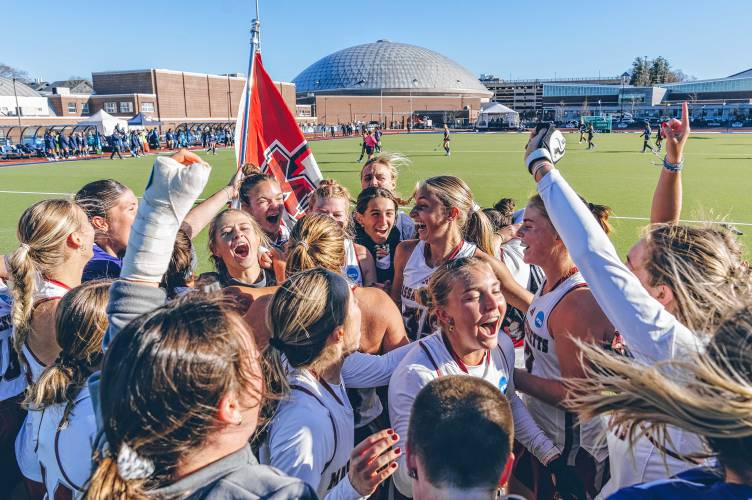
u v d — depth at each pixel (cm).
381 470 175
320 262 289
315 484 188
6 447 292
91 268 336
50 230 254
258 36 549
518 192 1662
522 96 16188
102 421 123
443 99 12131
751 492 109
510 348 254
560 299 243
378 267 439
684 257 192
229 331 126
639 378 118
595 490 246
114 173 2494
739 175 2075
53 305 250
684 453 164
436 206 318
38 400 198
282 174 566
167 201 160
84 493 118
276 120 562
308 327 198
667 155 279
